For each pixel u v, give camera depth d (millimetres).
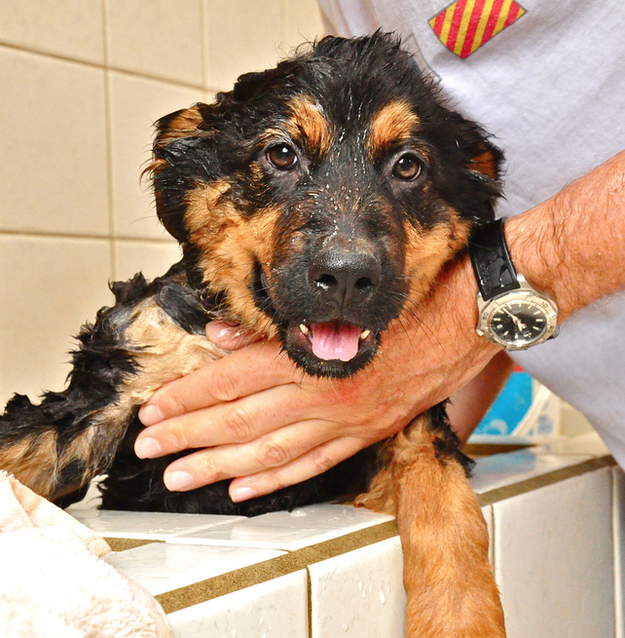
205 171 667
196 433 624
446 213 668
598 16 693
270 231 628
